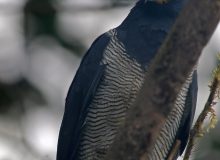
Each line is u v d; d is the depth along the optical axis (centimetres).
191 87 1087
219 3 639
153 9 1069
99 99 1073
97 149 1084
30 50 1313
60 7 1294
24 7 1301
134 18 1078
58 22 1290
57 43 1292
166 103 659
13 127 1284
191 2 645
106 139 1074
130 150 667
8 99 1292
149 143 665
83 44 1307
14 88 1301
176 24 652
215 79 749
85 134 1089
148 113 661
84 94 1107
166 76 657
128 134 666
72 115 1128
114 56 1066
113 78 1062
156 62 659
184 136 1114
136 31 1069
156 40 1058
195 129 757
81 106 1116
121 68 1059
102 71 1069
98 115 1075
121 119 1063
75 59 1306
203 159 1184
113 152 673
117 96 1061
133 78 1052
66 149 1129
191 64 656
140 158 668
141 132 664
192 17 646
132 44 1061
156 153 1072
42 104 1319
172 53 655
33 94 1310
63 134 1132
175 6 1067
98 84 1072
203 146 1194
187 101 1091
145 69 1050
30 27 1301
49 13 1290
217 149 1190
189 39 650
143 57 1053
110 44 1077
